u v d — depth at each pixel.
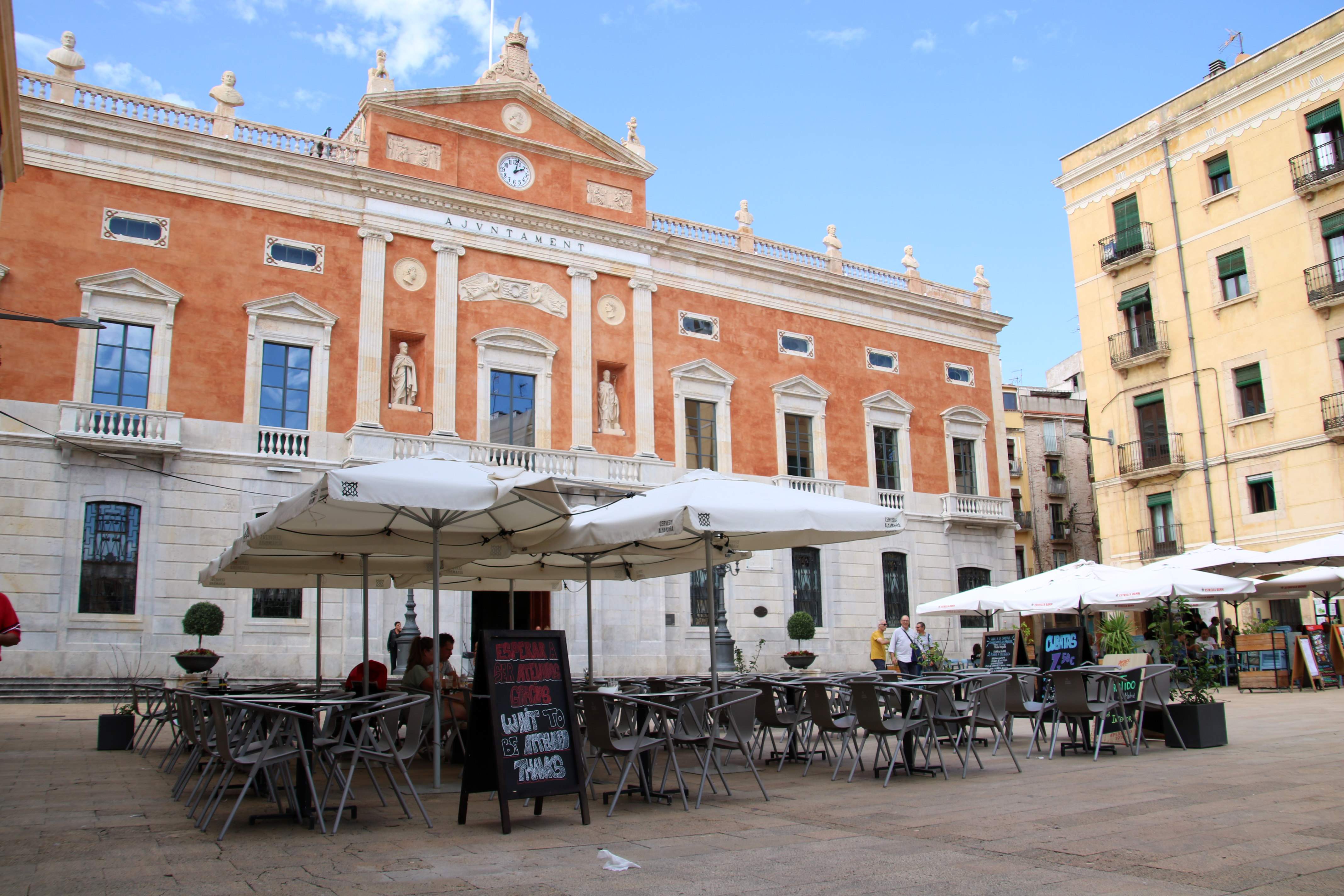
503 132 29.34
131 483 22.70
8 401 21.64
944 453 37.03
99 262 23.12
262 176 25.45
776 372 33.41
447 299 27.36
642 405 30.12
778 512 10.67
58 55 23.66
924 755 12.80
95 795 9.88
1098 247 38.38
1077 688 12.41
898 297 36.62
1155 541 35.91
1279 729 14.93
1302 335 31.69
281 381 25.09
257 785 9.95
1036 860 6.56
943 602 19.17
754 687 12.48
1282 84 32.72
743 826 8.00
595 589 28.14
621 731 10.97
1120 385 37.25
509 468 10.23
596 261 30.12
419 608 25.45
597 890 5.87
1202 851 6.71
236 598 23.42
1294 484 31.56
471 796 9.70
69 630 21.62
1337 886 5.77
